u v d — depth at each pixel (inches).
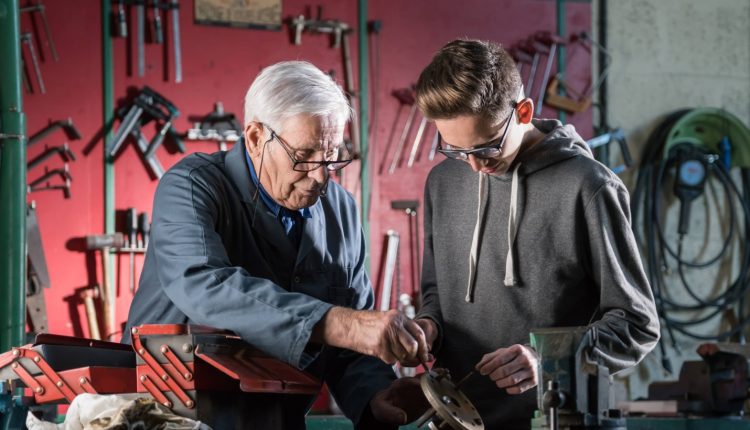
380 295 259.4
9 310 165.9
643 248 281.1
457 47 91.6
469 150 92.0
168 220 96.0
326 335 86.4
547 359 74.2
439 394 84.5
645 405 182.7
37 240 233.0
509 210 97.8
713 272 288.8
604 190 93.3
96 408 76.4
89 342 90.3
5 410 84.4
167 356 81.4
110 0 245.6
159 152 246.8
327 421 175.6
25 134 170.9
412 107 265.7
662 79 287.4
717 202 289.3
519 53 273.4
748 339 288.7
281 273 105.3
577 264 95.1
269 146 96.8
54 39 242.5
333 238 109.4
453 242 102.3
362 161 260.2
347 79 260.4
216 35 252.8
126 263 242.8
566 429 72.7
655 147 281.3
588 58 282.0
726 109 291.7
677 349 280.1
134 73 246.7
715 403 174.4
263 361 88.8
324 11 261.3
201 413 81.0
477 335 99.3
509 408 96.8
